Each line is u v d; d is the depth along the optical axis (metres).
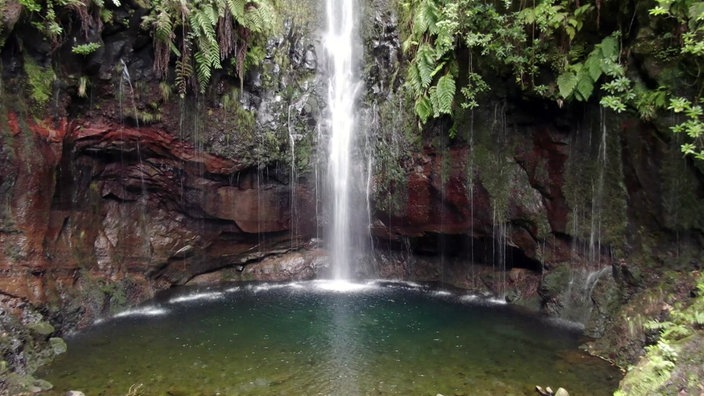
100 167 8.71
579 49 7.29
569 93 7.09
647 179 7.00
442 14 8.65
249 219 10.57
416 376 6.08
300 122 10.64
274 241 11.13
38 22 6.71
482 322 8.10
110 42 8.06
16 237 6.77
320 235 11.27
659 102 6.43
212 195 10.11
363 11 10.80
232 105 9.80
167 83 8.90
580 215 8.09
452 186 9.70
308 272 11.12
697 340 5.11
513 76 8.29
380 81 10.56
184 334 7.52
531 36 7.79
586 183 7.95
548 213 8.59
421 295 9.78
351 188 10.94
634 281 7.20
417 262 10.97
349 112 10.87
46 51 7.01
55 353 6.66
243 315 8.48
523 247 9.09
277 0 10.62
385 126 10.43
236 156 9.94
